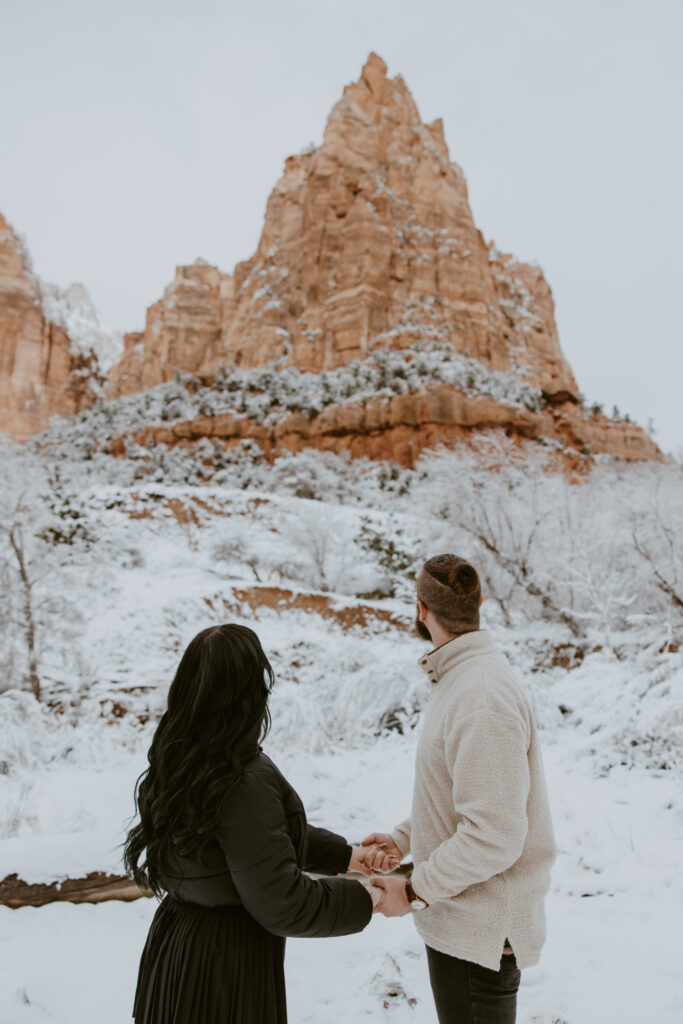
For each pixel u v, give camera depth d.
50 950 3.21
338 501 29.47
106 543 16.61
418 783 2.01
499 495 15.90
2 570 10.84
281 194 79.94
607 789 5.93
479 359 58.94
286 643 12.87
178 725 1.64
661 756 6.42
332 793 5.81
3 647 10.42
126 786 6.36
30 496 12.12
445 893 1.72
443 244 63.00
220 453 37.22
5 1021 2.63
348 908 1.62
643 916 3.58
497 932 1.77
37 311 82.50
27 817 5.13
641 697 7.75
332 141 64.62
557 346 79.06
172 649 12.41
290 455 33.81
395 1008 2.80
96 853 3.89
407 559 20.02
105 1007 2.78
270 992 1.58
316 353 55.12
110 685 10.63
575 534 14.62
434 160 69.00
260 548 20.70
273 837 1.55
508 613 15.02
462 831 1.69
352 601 15.77
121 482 33.78
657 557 13.38
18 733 7.89
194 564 19.41
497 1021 1.79
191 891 1.60
